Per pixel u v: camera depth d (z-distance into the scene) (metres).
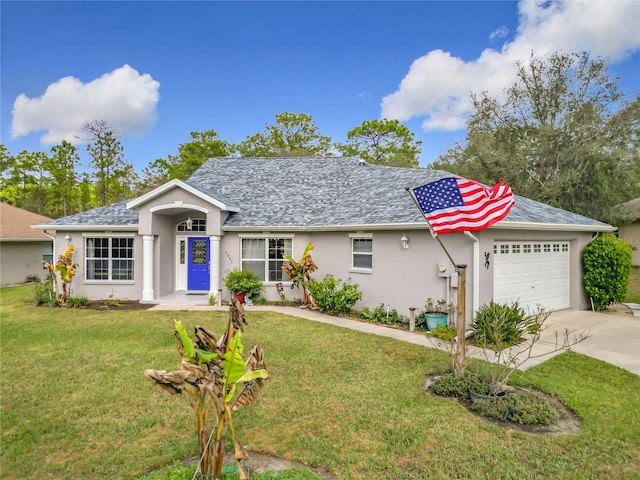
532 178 26.84
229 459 4.71
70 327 11.61
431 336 10.42
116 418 5.73
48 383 7.09
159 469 4.50
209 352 3.78
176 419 5.69
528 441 5.06
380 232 13.07
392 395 6.50
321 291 13.58
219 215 15.70
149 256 15.81
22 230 24.84
